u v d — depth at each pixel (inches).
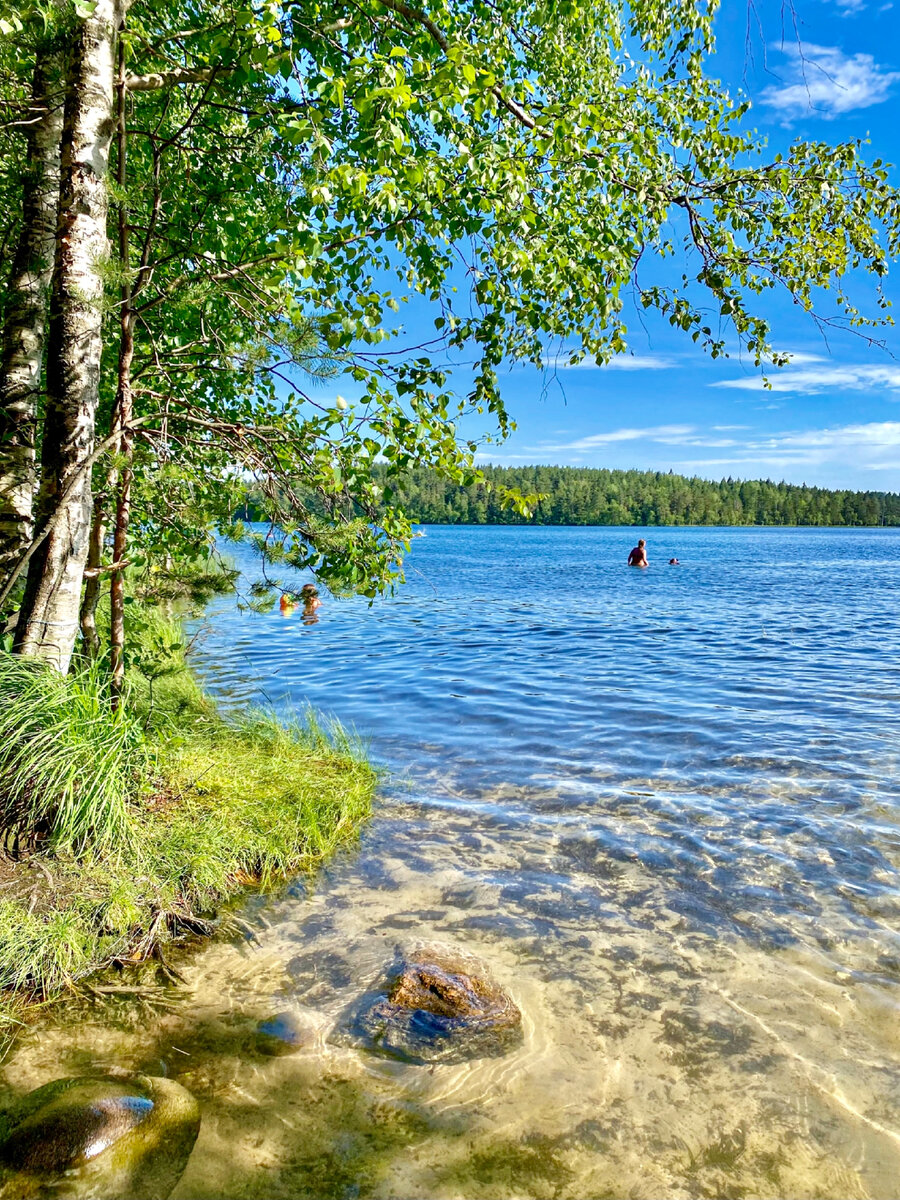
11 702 162.7
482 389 222.1
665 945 161.2
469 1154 104.0
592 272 222.8
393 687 419.5
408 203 180.4
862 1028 134.3
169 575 213.2
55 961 137.2
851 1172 102.5
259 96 194.5
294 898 178.9
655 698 393.4
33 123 189.3
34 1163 95.6
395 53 176.1
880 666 484.7
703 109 262.2
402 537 218.5
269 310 185.6
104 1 176.7
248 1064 120.2
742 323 269.1
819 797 247.9
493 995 138.9
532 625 690.2
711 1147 106.4
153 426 229.0
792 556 2187.5
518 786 260.1
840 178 262.2
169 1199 93.7
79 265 176.1
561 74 246.4
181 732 248.8
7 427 190.1
